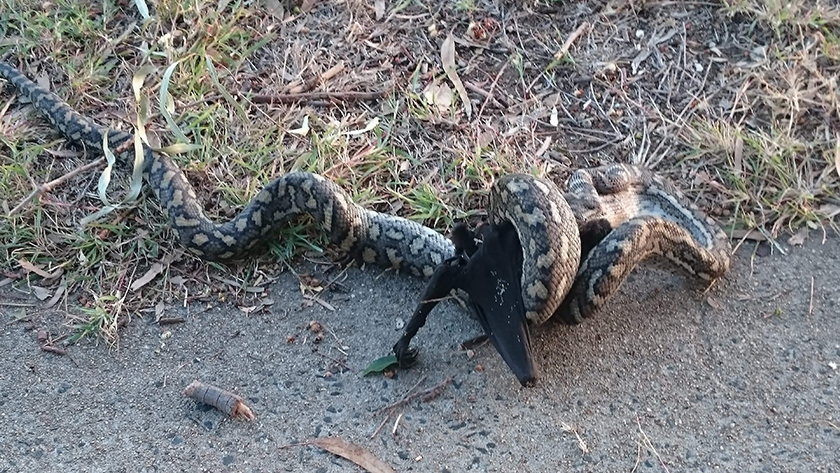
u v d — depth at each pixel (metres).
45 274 1.23
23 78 1.43
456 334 1.17
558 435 1.07
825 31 1.53
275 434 1.08
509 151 1.37
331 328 1.18
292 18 1.54
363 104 1.43
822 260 1.27
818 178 1.36
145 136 1.31
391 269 1.25
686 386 1.12
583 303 1.12
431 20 1.54
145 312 1.20
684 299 1.22
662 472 1.04
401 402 1.10
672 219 1.29
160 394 1.12
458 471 1.04
